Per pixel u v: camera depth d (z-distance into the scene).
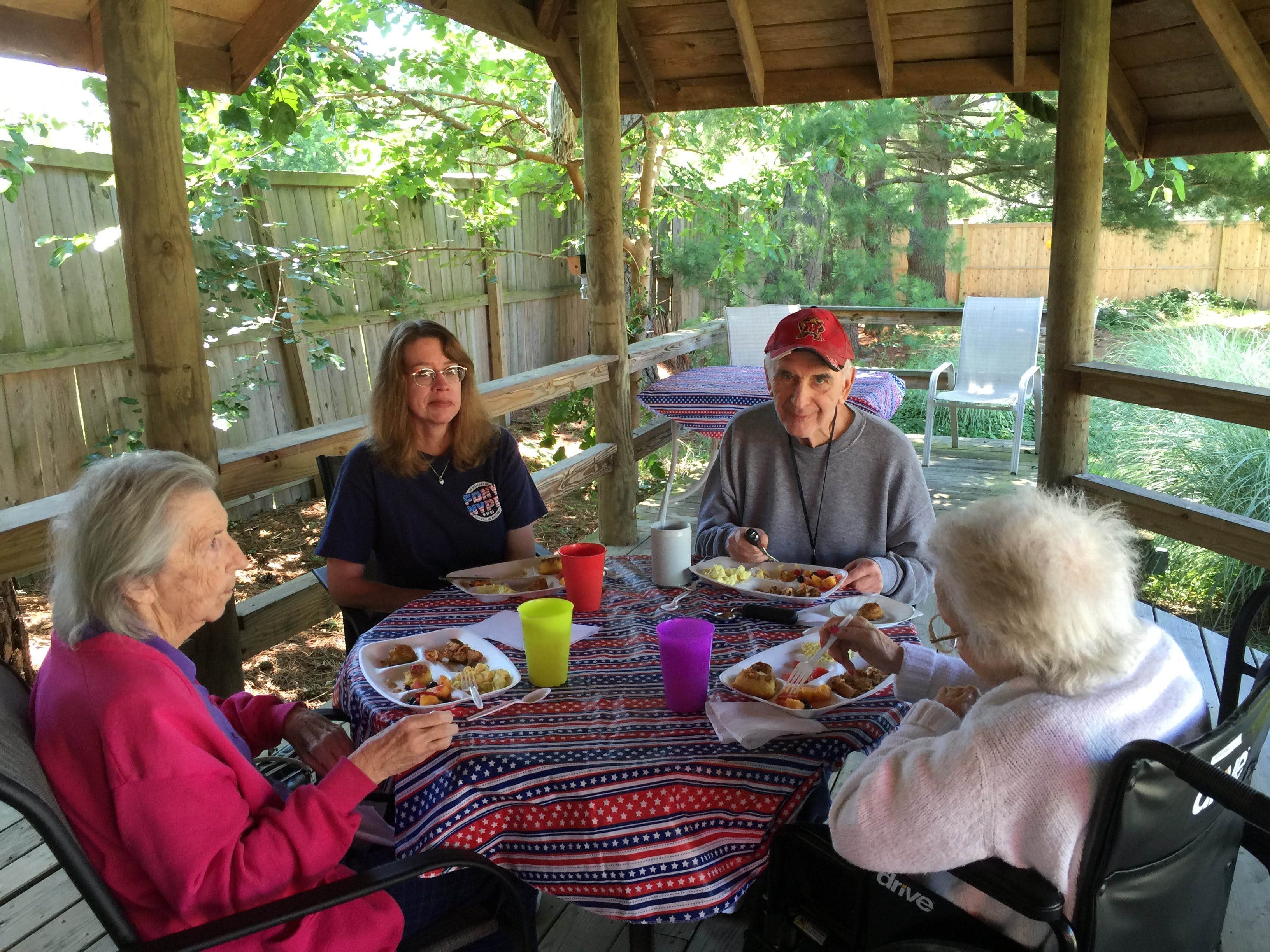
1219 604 4.18
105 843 1.14
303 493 5.94
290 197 5.73
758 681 1.45
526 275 8.12
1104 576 1.13
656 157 7.08
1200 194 7.71
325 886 1.12
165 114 2.10
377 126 5.71
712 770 1.26
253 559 4.92
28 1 2.48
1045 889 1.07
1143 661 1.20
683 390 4.46
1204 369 6.16
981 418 7.52
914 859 1.13
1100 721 1.10
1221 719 1.78
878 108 7.88
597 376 4.23
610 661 1.62
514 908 1.29
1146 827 1.06
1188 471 4.90
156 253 2.13
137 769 1.12
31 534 1.94
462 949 1.42
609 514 4.55
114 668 1.17
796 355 2.09
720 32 4.18
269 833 1.19
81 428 4.60
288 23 2.91
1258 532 3.03
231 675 2.51
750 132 7.52
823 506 2.21
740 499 2.30
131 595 1.20
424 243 6.85
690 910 1.22
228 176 4.96
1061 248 3.60
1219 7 3.12
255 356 5.15
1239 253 12.69
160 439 2.23
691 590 1.96
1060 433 3.72
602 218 4.21
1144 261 13.22
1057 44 3.91
